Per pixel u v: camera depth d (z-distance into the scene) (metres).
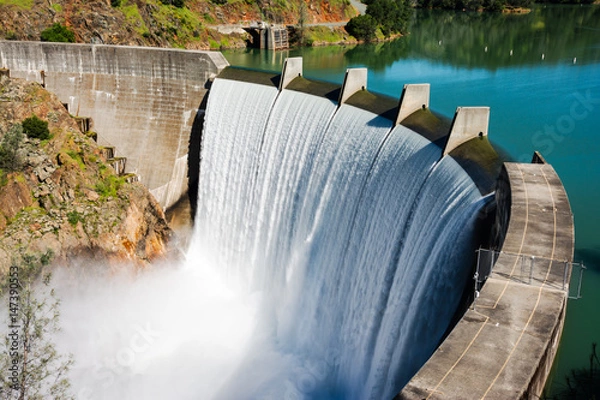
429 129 45.34
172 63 75.56
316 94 58.94
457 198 38.16
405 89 47.03
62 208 65.50
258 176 63.25
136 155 77.62
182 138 76.19
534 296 25.66
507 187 33.84
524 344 23.12
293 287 56.25
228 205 67.56
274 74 67.56
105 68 78.88
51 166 67.44
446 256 36.72
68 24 106.88
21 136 66.94
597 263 39.06
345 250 50.19
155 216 71.00
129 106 78.62
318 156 55.00
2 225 63.41
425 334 37.78
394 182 45.69
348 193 50.72
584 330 33.06
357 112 52.59
